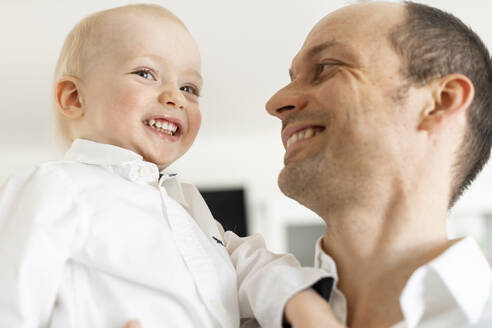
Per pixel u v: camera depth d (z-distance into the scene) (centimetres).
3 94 371
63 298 88
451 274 81
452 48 94
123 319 88
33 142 447
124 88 112
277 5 292
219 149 475
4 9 291
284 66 355
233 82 375
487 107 97
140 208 98
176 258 94
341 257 93
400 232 88
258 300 91
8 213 92
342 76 92
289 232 462
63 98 119
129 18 120
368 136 88
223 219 449
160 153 113
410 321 78
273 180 470
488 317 83
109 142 112
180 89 121
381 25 95
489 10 309
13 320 83
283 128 99
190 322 91
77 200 93
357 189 88
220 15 301
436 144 89
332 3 290
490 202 432
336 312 89
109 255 90
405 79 90
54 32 311
